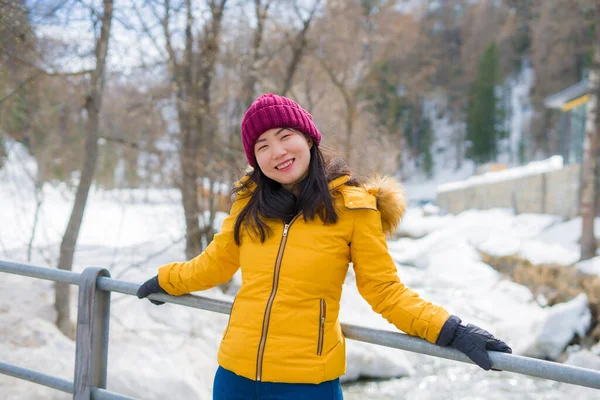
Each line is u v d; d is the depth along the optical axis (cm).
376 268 156
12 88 652
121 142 657
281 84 1165
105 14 534
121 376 429
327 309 156
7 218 1290
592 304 746
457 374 612
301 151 167
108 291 204
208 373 514
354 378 594
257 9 909
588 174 1217
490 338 138
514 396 551
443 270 1288
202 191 881
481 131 6506
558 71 5562
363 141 1633
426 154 6562
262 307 156
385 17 1906
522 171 2816
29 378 214
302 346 151
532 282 1053
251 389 156
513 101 7056
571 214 1884
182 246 1061
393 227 172
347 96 1511
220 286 801
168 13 664
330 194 161
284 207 163
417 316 145
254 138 168
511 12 7206
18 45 511
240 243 172
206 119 838
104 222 1438
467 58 7075
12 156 824
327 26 1266
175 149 816
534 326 715
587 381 125
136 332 557
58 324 548
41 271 210
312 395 151
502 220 2181
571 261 1185
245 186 178
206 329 607
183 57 789
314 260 155
